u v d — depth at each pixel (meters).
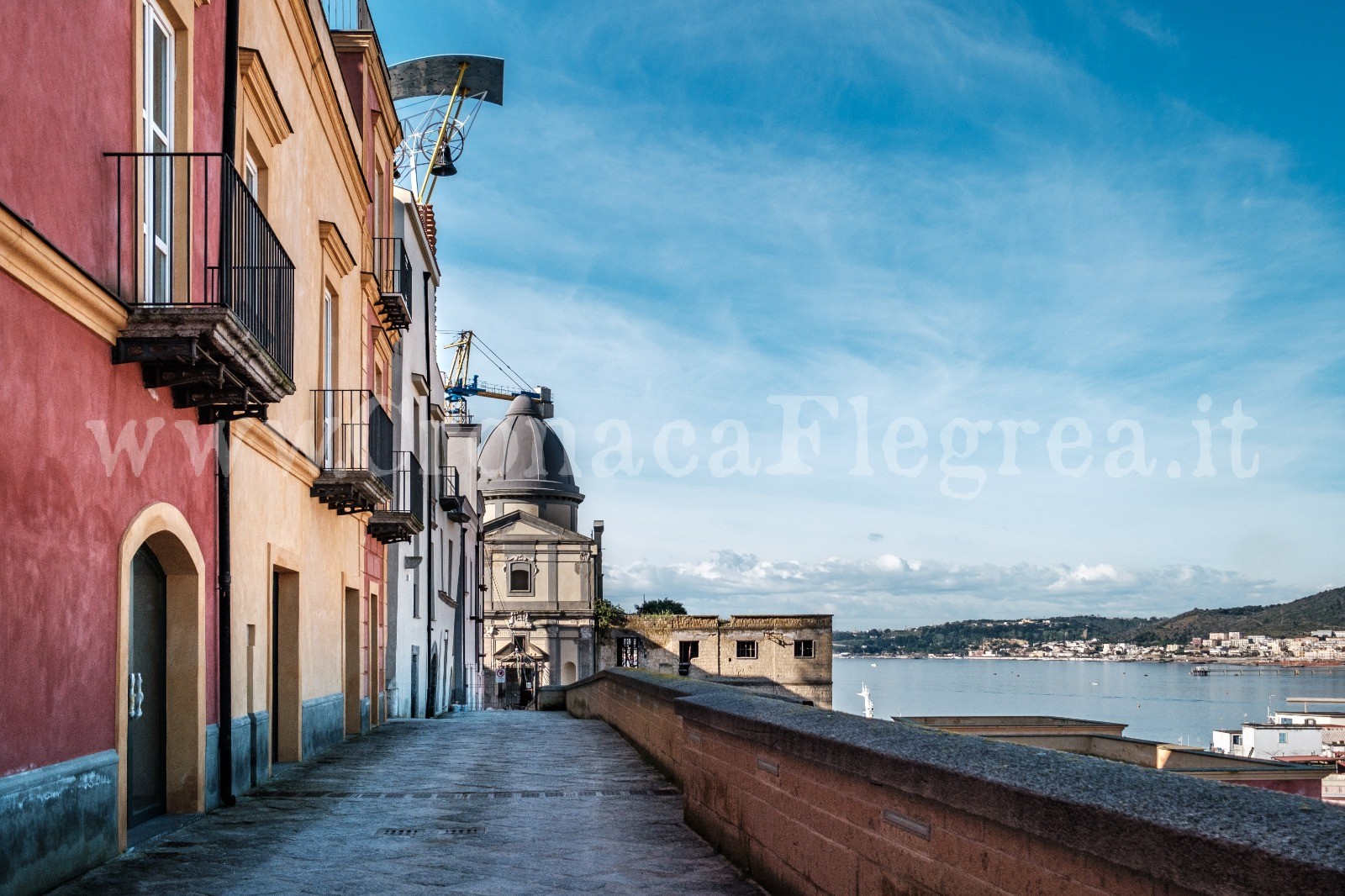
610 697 20.92
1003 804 3.96
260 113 12.13
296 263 14.33
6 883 6.05
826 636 89.69
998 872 4.04
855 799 5.42
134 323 7.74
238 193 9.93
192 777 9.59
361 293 19.75
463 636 45.00
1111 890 3.35
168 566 9.49
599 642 89.62
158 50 9.08
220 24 10.47
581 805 10.35
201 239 9.69
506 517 89.94
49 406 6.75
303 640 14.62
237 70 10.84
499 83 46.59
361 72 20.69
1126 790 3.57
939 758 4.63
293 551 13.97
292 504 13.95
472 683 49.97
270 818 9.56
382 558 22.14
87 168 7.36
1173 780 3.63
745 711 7.64
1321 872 2.55
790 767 6.42
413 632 28.50
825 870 5.80
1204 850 2.92
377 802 10.54
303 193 14.76
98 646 7.48
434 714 32.16
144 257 8.32
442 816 9.67
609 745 16.91
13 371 6.29
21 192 6.38
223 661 10.34
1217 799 3.29
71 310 6.99
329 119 16.61
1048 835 3.67
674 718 12.02
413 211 28.31
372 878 7.16
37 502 6.59
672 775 12.07
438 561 35.00
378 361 22.22
